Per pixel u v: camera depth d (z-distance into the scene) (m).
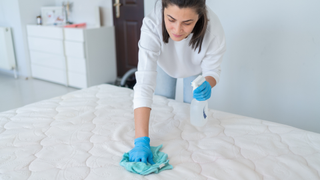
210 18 1.21
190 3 0.88
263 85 2.08
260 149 1.08
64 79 3.48
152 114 1.40
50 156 1.03
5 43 3.63
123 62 3.59
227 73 2.22
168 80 1.65
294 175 0.93
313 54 1.83
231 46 2.13
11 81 3.69
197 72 1.51
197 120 1.25
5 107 2.80
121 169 0.96
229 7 2.05
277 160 1.02
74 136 1.17
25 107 1.46
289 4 1.82
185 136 1.20
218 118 1.37
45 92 3.27
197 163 1.00
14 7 3.54
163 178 0.91
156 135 1.20
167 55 1.35
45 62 3.60
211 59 1.35
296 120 2.02
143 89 1.12
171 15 0.93
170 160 1.02
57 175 0.92
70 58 3.31
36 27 3.49
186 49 1.32
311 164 0.99
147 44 1.19
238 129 1.25
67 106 1.47
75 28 3.15
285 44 1.91
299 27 1.83
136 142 1.03
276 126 1.26
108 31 3.37
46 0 3.79
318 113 1.92
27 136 1.16
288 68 1.94
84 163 0.99
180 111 1.44
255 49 2.04
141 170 0.92
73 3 3.75
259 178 0.91
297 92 1.96
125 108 1.47
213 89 2.34
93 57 3.25
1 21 3.77
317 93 1.88
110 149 1.08
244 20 2.02
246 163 1.00
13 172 0.94
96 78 3.36
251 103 2.18
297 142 1.13
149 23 1.20
